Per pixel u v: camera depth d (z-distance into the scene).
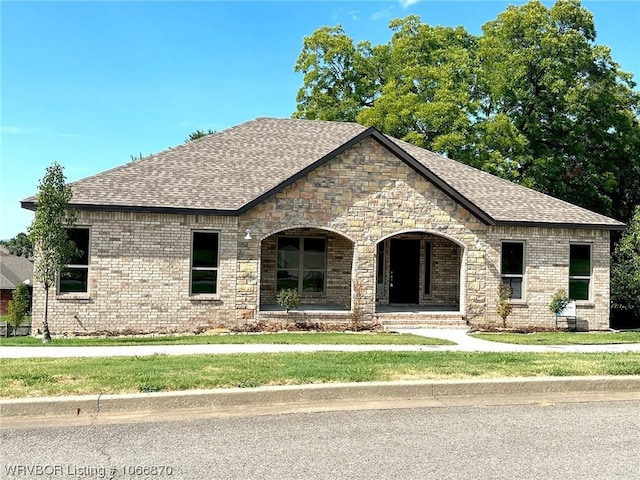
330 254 23.23
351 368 10.37
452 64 35.25
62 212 17.30
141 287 19.08
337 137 24.67
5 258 54.78
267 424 7.64
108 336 18.61
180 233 19.38
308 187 20.23
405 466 6.20
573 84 33.75
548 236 22.16
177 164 21.33
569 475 6.03
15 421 7.64
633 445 7.04
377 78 41.38
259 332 19.38
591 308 22.36
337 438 7.11
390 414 8.23
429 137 34.59
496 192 23.53
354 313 20.34
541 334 19.88
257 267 19.92
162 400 8.26
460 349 14.70
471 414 8.32
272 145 23.52
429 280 24.36
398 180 20.84
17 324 29.78
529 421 8.01
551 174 33.78
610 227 22.42
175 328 19.27
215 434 7.19
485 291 21.55
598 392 9.85
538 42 33.97
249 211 19.84
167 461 6.26
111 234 18.91
